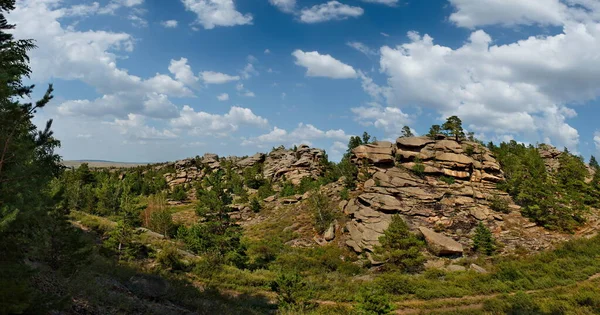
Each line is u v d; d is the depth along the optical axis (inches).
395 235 1612.9
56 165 394.3
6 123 278.2
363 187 2699.3
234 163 5467.5
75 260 596.4
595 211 2262.6
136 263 1039.0
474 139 3316.9
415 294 1208.2
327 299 1130.0
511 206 2273.6
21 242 325.7
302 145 4854.8
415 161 2699.3
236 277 1194.6
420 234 1904.5
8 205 279.4
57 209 593.6
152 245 1364.4
